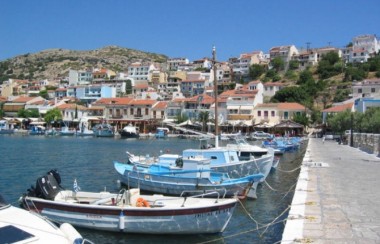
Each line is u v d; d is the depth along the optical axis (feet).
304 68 557.33
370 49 605.31
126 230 55.06
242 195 80.48
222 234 57.77
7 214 31.76
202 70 651.25
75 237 30.81
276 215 69.77
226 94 421.59
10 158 171.73
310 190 61.31
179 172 82.89
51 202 57.98
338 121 286.66
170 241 54.44
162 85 564.71
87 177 117.50
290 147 221.87
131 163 112.88
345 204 50.14
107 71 636.48
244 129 382.01
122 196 57.62
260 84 457.68
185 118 387.14
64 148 234.79
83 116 437.99
